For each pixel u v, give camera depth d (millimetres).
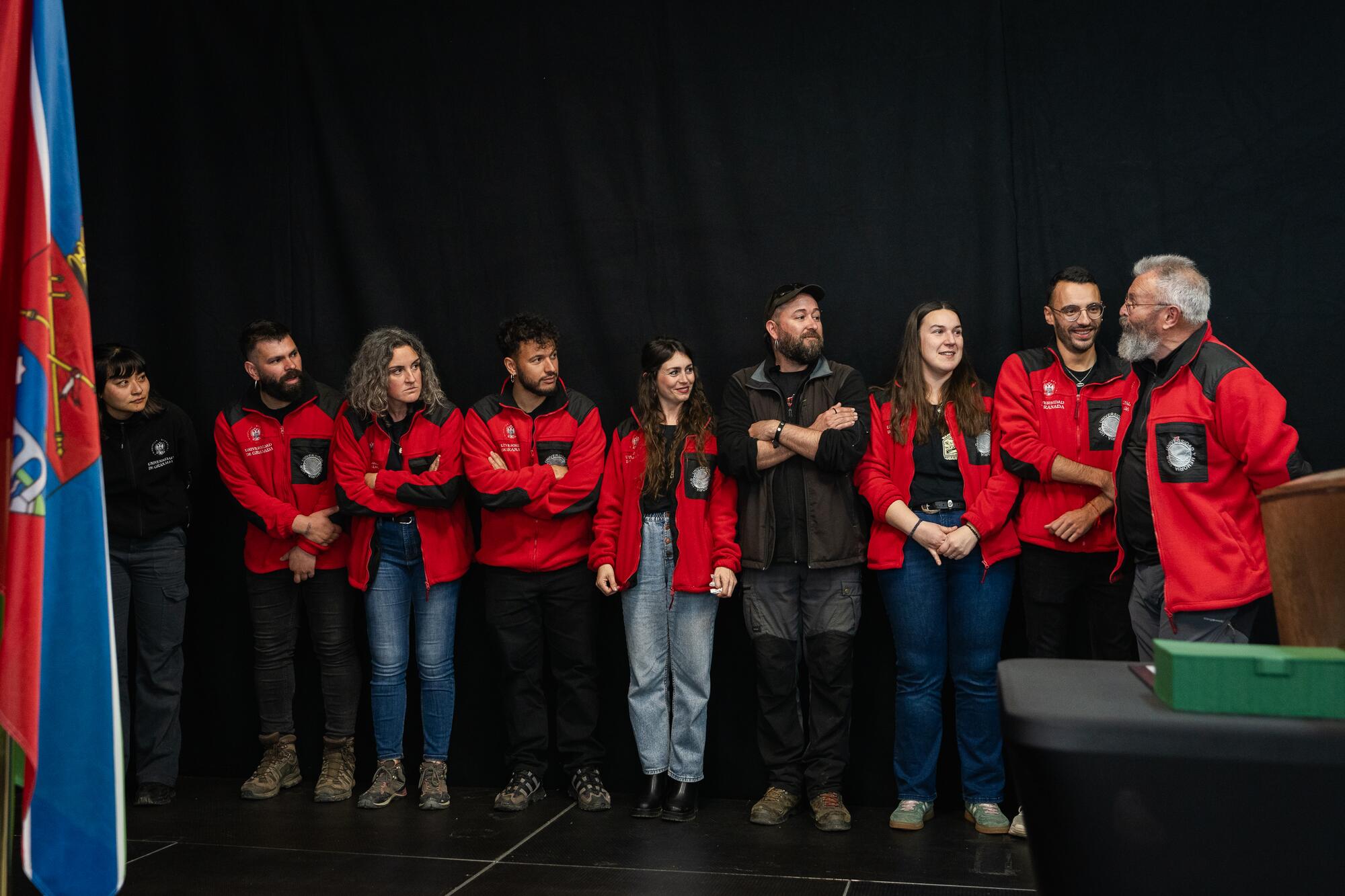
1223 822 944
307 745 3658
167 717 3402
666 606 3178
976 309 3250
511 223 3576
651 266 3479
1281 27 3051
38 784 1611
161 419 3422
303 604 3625
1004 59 3225
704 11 3434
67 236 1662
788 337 3109
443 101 3615
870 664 3279
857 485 3100
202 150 3762
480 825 3088
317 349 3691
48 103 1646
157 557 3404
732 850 2830
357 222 3652
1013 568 3012
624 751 3459
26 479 1602
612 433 3477
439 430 3303
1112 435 2918
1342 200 3008
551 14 3541
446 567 3312
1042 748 982
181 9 3771
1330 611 1048
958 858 2738
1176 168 3127
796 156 3375
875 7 3314
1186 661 982
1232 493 2432
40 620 1593
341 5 3680
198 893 2574
